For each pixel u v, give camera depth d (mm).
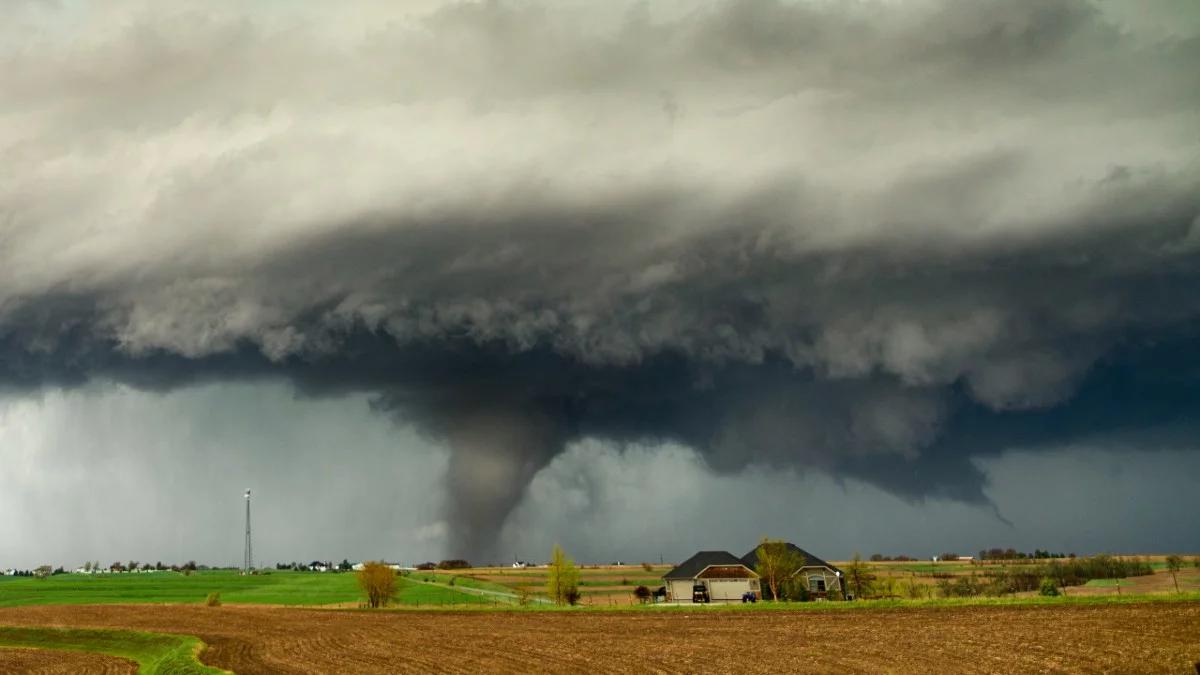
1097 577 160000
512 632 86125
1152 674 42750
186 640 100125
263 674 64188
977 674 45562
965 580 150125
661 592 150750
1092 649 51344
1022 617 69562
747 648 62906
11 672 85438
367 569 153125
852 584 130250
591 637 77188
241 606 163125
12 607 166250
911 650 55969
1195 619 61812
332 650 78688
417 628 97000
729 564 142875
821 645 61875
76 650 106875
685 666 55594
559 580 137125
